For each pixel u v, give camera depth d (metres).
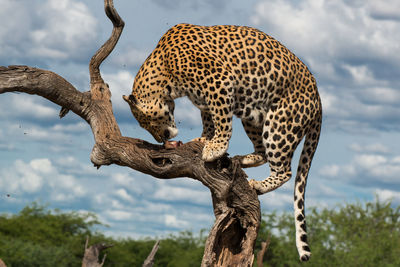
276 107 10.39
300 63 10.78
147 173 10.26
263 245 9.76
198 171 9.59
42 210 54.38
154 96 10.38
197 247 55.50
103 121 10.98
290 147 10.48
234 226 9.80
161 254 54.78
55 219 53.91
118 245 53.62
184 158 9.70
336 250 37.34
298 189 11.19
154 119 10.47
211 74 9.82
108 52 11.35
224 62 9.98
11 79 10.23
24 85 10.33
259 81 10.16
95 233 54.56
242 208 9.71
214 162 9.58
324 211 40.81
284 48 10.70
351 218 46.62
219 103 9.82
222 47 10.13
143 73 10.48
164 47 10.34
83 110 10.97
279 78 10.28
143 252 54.59
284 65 10.38
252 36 10.41
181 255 54.81
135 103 10.34
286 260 39.41
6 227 49.41
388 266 36.34
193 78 9.92
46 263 44.56
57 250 47.22
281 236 40.81
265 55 10.27
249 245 9.73
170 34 10.51
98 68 11.45
